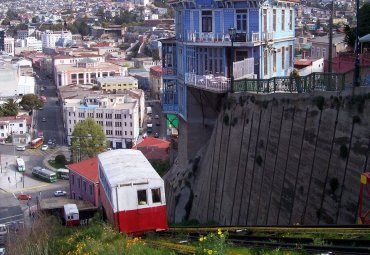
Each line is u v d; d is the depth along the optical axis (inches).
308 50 4372.5
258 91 1717.5
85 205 3432.6
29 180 5310.0
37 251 1475.1
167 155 3713.1
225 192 1817.2
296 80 1533.0
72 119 6614.2
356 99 1269.7
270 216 1539.1
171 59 2332.7
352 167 1259.2
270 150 1582.2
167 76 2335.1
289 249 931.3
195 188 2085.4
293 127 1486.2
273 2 2073.1
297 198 1433.3
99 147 5531.5
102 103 6668.3
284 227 1119.0
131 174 1443.2
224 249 831.1
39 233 1808.6
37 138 6747.1
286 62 2268.7
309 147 1413.6
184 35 2132.1
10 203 4574.3
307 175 1405.0
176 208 2151.8
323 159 1357.0
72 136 5787.4
